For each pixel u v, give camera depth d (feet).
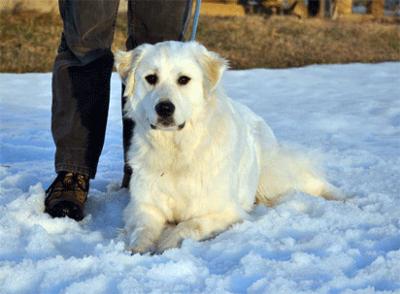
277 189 14.47
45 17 60.18
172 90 11.57
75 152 13.42
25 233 11.22
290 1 77.30
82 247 10.93
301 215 12.19
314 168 15.06
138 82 12.18
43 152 20.02
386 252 10.21
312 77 41.52
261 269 9.36
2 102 30.53
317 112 28.04
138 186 12.17
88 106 13.50
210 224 11.67
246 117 14.26
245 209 13.26
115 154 19.66
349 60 55.01
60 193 13.12
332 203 13.19
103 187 15.65
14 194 13.97
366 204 13.51
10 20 58.39
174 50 11.98
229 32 61.31
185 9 14.08
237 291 8.85
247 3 76.23
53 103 13.75
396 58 56.03
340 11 77.15
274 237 11.16
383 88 36.22
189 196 11.83
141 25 14.08
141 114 12.13
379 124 25.30
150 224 11.75
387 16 79.66
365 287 8.87
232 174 12.12
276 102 31.65
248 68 51.39
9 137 22.12
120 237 11.68
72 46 13.30
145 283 8.92
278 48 58.18
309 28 65.98
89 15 12.98
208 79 12.06
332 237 10.77
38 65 48.57
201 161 11.75
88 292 8.68
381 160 18.15
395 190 14.61
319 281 8.98
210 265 9.76
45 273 9.23
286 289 8.63
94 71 13.53
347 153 19.01
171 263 9.38
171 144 11.77
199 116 11.83
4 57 49.96
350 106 29.76
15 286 9.02
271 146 14.70
